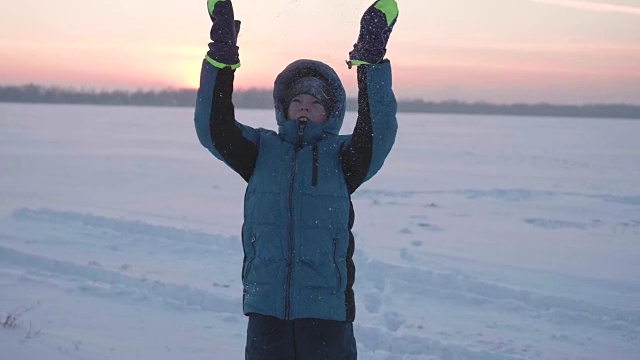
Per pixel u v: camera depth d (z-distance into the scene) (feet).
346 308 7.36
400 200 43.83
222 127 7.39
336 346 7.25
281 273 7.23
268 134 7.77
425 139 122.11
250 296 7.32
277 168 7.43
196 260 23.98
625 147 107.24
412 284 20.66
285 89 8.04
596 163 77.10
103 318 17.22
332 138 7.69
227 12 7.36
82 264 22.08
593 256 26.50
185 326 16.89
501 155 86.89
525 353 15.43
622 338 16.61
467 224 34.06
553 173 65.00
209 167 64.39
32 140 95.66
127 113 243.60
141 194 44.42
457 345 15.44
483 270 23.34
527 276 22.68
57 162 66.44
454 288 20.51
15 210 32.68
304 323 7.22
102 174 57.06
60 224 30.19
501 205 42.06
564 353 15.52
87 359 14.14
